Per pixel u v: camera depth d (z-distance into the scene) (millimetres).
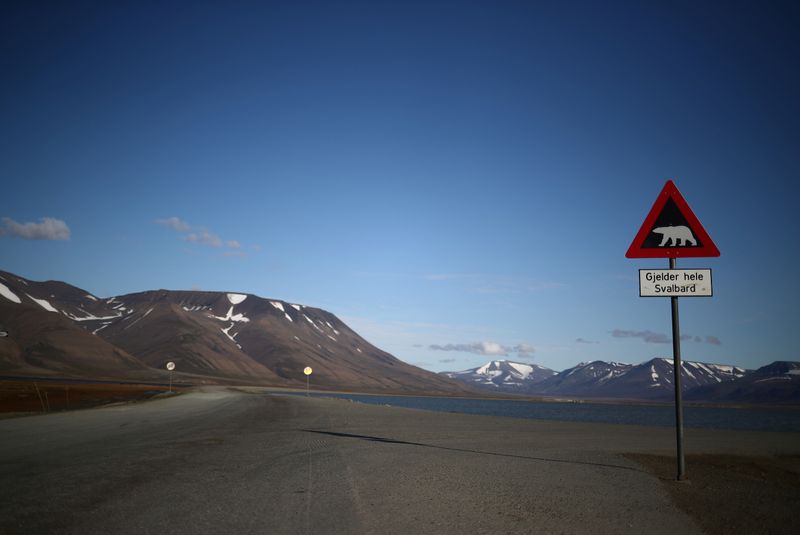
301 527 6875
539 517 7613
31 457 12602
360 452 14688
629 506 8414
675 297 10055
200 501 8211
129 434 18500
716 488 10203
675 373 10641
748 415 150000
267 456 13531
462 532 6793
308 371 72062
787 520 7844
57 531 6551
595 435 23875
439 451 15445
